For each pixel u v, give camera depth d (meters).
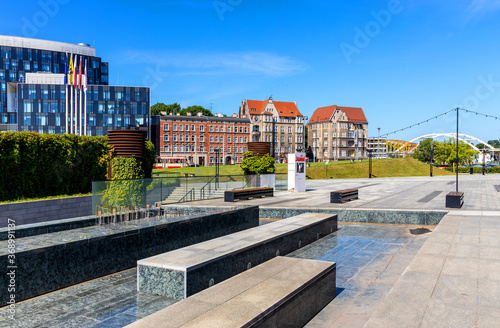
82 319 6.48
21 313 6.76
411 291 6.54
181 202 21.20
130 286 8.20
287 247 10.90
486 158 68.88
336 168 62.09
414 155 119.44
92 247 8.80
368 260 10.42
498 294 6.34
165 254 7.99
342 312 6.72
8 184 19.92
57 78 85.25
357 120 130.75
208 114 117.56
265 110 110.81
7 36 101.62
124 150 21.64
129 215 15.05
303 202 20.97
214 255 7.86
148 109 86.06
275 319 5.10
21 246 9.14
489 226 12.53
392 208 16.81
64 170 22.66
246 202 21.14
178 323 4.42
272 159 36.44
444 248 9.59
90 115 83.06
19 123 81.75
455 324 5.20
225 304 5.03
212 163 98.62
